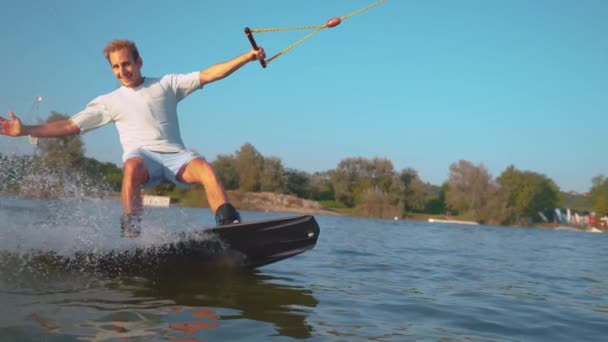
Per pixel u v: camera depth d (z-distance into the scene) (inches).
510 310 128.3
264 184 2010.3
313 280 157.9
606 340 102.7
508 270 227.8
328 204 2255.2
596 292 172.4
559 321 118.0
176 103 160.2
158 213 188.5
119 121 154.8
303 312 109.3
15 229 150.8
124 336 83.4
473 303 135.5
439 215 2133.4
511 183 2135.8
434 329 103.4
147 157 151.2
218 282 137.1
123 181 145.8
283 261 207.0
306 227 143.5
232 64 152.5
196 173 152.6
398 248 321.4
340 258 233.9
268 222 137.2
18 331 81.8
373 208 1978.3
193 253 142.1
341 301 125.6
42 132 146.8
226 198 150.3
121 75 152.5
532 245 473.4
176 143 156.7
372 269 199.5
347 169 2290.8
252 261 150.9
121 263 137.6
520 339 100.1
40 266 131.3
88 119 151.9
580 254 373.1
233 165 2031.3
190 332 88.4
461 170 2027.6
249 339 86.6
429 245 374.9
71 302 102.2
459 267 227.5
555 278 207.6
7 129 142.9
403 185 2183.8
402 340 92.9
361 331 97.1
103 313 96.0
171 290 121.6
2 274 120.4
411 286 161.0
